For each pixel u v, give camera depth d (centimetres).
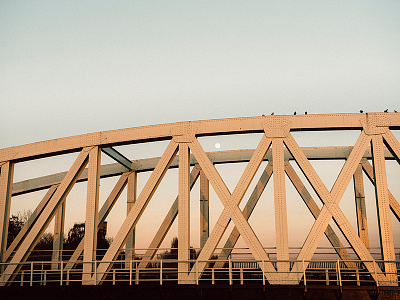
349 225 1861
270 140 1975
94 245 2031
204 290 1812
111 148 2355
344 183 1900
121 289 1852
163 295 1820
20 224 5422
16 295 1928
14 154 2203
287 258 1866
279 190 1920
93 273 1972
